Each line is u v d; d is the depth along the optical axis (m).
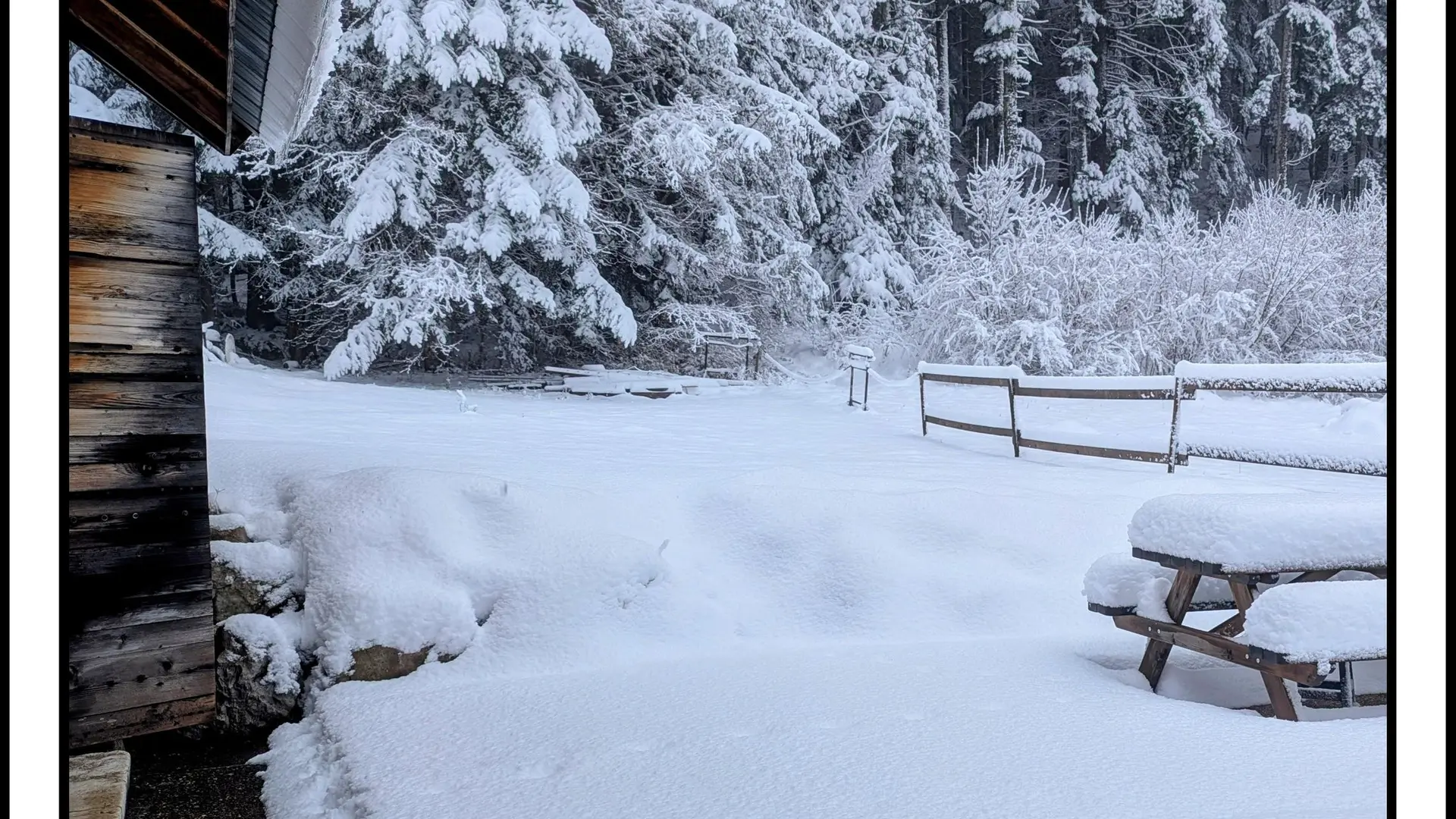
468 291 15.97
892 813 2.59
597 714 3.62
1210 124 33.12
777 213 21.11
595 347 19.36
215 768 3.88
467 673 4.28
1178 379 7.20
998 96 31.39
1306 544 3.27
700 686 3.89
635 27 18.45
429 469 5.13
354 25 15.73
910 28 26.12
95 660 3.58
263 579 4.58
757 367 19.64
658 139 17.67
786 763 3.02
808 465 7.11
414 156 16.00
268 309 19.36
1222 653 3.42
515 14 16.42
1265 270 16.61
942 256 18.75
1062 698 3.57
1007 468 7.48
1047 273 16.89
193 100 3.80
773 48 21.81
